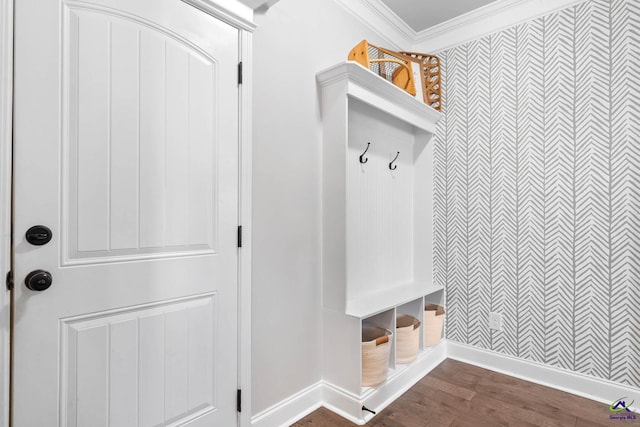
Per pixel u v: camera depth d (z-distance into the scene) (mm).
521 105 2137
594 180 1883
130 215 1124
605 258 1850
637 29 1764
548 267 2029
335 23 1946
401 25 2412
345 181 1741
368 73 1745
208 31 1328
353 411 1668
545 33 2049
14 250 912
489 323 2252
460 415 1700
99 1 1057
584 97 1916
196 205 1296
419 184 2551
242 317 1440
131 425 1126
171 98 1222
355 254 2029
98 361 1060
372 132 2158
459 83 2404
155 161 1183
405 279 2496
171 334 1230
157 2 1183
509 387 1986
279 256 1615
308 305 1762
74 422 1013
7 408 900
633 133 1771
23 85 921
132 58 1124
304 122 1742
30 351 937
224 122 1380
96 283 1054
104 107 1066
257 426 1502
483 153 2289
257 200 1517
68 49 1000
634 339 1767
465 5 2223
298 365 1704
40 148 951
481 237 2293
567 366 1964
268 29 1573
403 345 1978
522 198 2125
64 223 995
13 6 906
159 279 1195
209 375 1339
